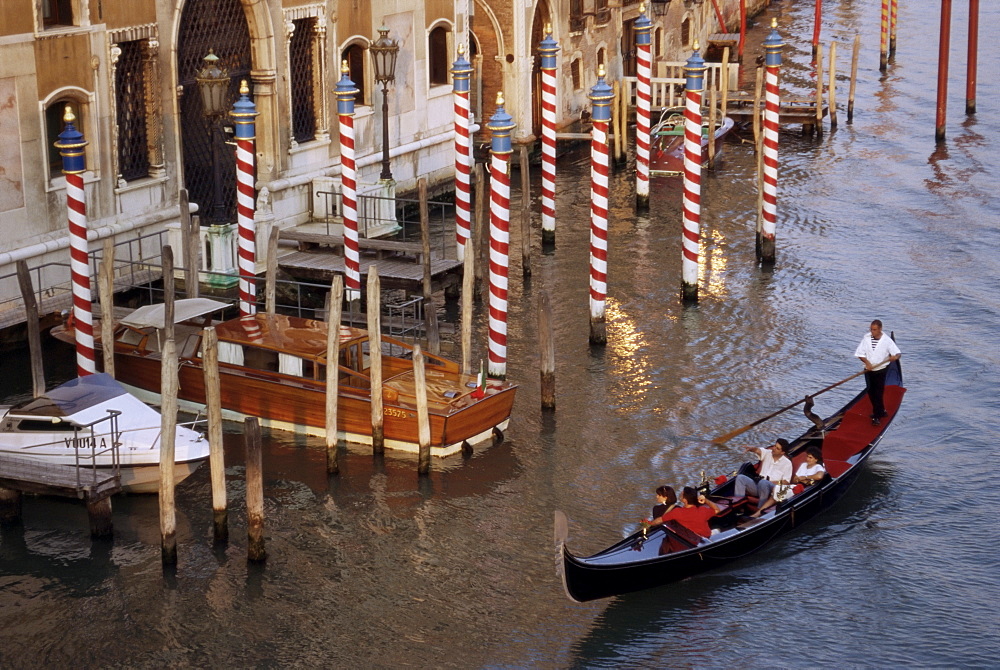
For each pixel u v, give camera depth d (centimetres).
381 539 2362
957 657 2050
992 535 2394
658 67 5791
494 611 2158
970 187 4600
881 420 2666
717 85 5694
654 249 4009
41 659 2042
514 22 4881
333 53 3903
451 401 2658
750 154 5162
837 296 3562
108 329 2720
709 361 3131
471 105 5003
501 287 2847
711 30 6925
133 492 2492
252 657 2042
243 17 3622
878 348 2628
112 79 3231
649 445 2703
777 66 3653
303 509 2455
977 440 2755
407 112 4272
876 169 4862
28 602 2188
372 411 2606
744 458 2650
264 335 2764
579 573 2077
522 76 4984
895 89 6128
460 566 2280
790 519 2356
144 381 2830
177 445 2456
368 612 2153
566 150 5322
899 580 2252
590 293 3522
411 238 4031
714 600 2195
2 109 2986
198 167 3641
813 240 4053
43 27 3066
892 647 2075
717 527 2286
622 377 3039
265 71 3647
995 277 3700
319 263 3397
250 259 3011
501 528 2395
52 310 3119
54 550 2334
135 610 2161
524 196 3688
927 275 3722
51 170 3178
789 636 2102
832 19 7850
